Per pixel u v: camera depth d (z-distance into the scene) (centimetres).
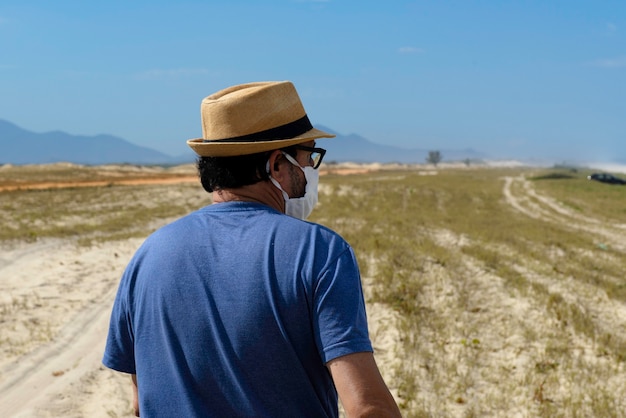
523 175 9500
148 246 183
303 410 162
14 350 802
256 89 180
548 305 1005
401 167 18562
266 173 182
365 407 150
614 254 1870
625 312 1022
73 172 7175
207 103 183
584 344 836
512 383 701
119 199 3503
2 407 631
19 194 3678
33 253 1630
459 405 644
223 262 166
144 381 173
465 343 820
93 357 785
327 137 191
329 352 154
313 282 158
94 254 1573
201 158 187
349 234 1738
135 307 179
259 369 160
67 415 597
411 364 746
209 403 164
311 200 192
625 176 8150
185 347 166
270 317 159
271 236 166
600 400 649
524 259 1498
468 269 1281
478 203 4072
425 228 2112
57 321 947
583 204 4359
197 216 180
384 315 948
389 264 1253
